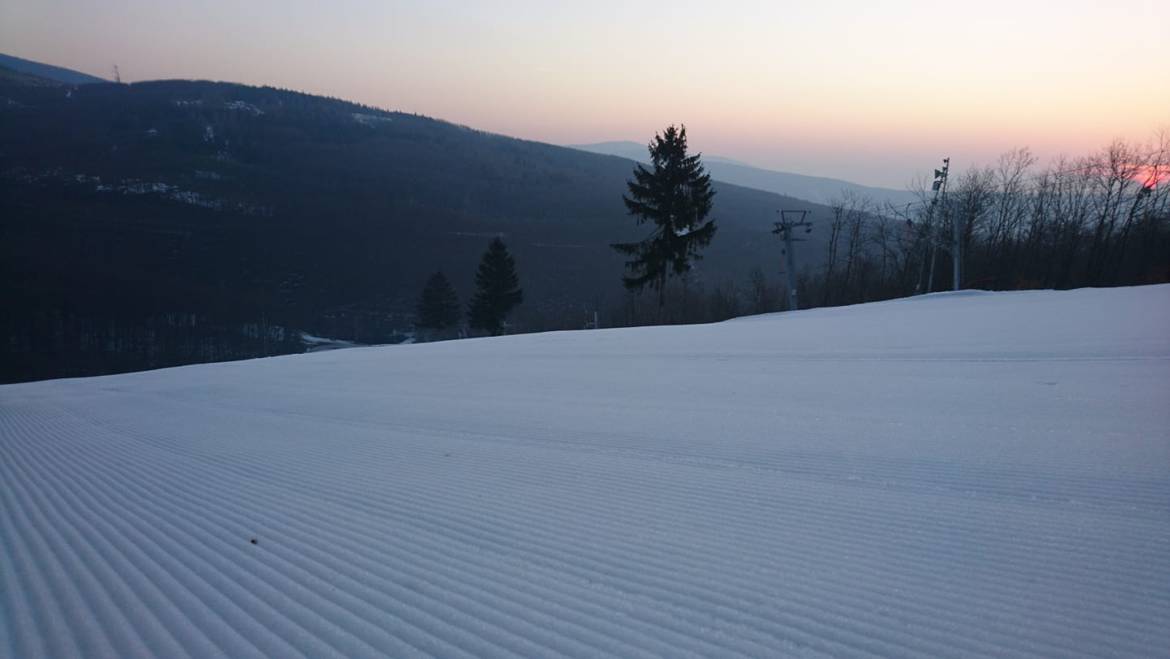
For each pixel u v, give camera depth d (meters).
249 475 7.02
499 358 18.72
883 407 8.58
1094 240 55.03
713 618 3.27
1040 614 3.18
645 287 51.84
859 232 62.78
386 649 3.12
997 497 4.92
